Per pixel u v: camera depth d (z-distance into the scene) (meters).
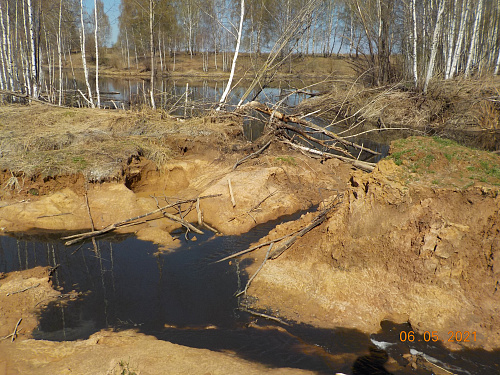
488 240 5.87
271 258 7.32
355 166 12.41
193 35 51.88
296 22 18.20
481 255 5.88
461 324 5.62
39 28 17.31
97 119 13.02
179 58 53.62
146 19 28.91
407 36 25.84
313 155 13.01
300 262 7.04
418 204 6.33
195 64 50.69
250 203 9.78
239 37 16.17
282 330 5.77
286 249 7.38
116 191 9.77
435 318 5.74
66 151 10.55
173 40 48.03
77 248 8.17
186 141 12.20
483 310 5.66
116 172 9.91
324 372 4.95
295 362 5.13
